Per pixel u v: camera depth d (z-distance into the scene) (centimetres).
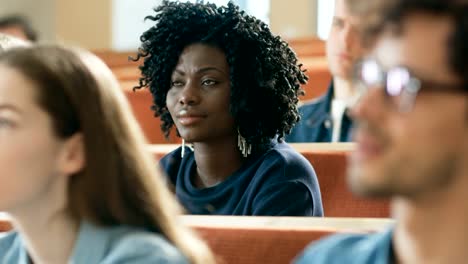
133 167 121
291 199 197
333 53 207
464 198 81
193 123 202
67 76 119
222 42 203
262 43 205
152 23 507
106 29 504
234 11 206
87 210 119
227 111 203
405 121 80
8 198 117
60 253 122
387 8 82
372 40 84
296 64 216
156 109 219
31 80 117
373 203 217
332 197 220
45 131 118
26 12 497
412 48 80
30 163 117
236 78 202
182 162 212
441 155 80
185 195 206
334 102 280
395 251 93
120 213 120
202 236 135
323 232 128
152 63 214
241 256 132
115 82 124
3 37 236
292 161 203
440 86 79
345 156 221
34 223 121
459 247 83
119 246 118
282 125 209
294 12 464
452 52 78
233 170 205
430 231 84
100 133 119
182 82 206
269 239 131
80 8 507
